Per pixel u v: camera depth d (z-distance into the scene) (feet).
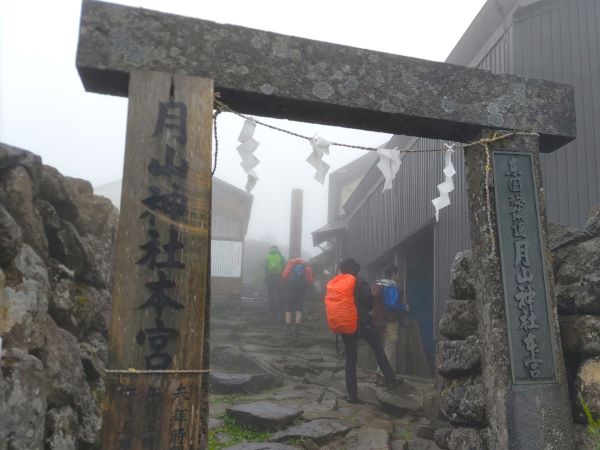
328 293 20.93
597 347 10.52
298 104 10.37
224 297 53.72
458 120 11.13
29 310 7.94
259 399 21.71
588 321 10.80
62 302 9.45
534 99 11.78
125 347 8.36
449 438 12.24
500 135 11.44
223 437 16.72
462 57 24.35
